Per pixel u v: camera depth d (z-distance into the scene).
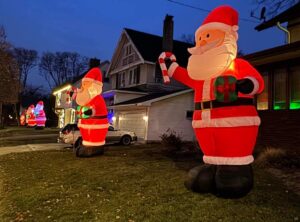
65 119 46.94
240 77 6.18
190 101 22.45
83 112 13.35
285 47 11.23
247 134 6.20
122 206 6.74
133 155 13.75
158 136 21.41
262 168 9.58
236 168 6.29
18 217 6.95
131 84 31.00
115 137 20.25
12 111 65.12
